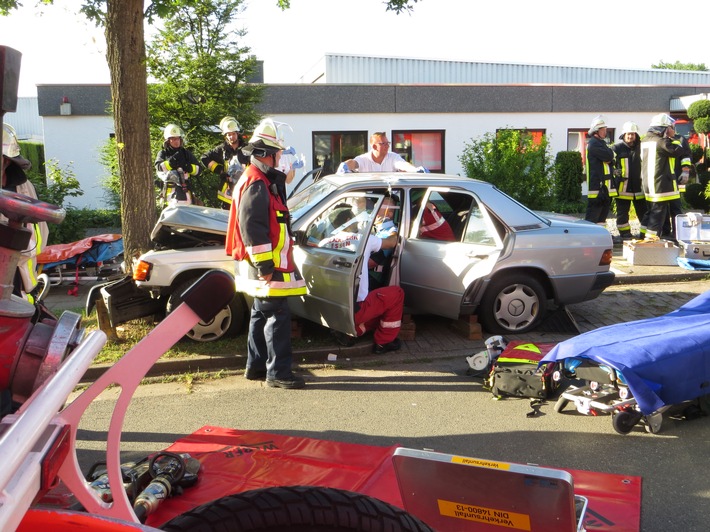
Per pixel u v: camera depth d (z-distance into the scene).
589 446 4.59
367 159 8.87
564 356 4.95
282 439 4.69
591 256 7.28
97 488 3.34
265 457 4.37
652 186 11.86
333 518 1.85
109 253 9.96
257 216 5.46
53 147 17.84
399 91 18.84
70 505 2.45
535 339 7.00
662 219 11.94
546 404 5.37
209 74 13.45
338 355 6.68
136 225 8.17
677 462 4.32
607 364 4.65
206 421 5.20
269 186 5.61
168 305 6.64
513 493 2.71
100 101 17.72
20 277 4.50
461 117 19.33
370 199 6.74
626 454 4.45
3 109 1.49
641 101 20.44
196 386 6.04
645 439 4.69
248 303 6.65
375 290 6.54
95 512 1.72
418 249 7.21
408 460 2.84
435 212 7.33
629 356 4.66
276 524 1.85
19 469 1.21
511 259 6.96
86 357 1.55
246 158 8.59
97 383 1.77
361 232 6.34
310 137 18.59
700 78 25.86
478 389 5.79
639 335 5.01
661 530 3.52
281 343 5.88
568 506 2.62
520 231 7.01
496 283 7.07
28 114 28.98
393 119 18.98
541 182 14.70
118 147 8.13
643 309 8.18
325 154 18.81
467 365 6.40
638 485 3.95
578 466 4.29
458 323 7.36
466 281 6.89
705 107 18.44
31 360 1.63
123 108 8.03
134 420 5.27
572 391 5.13
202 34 13.79
